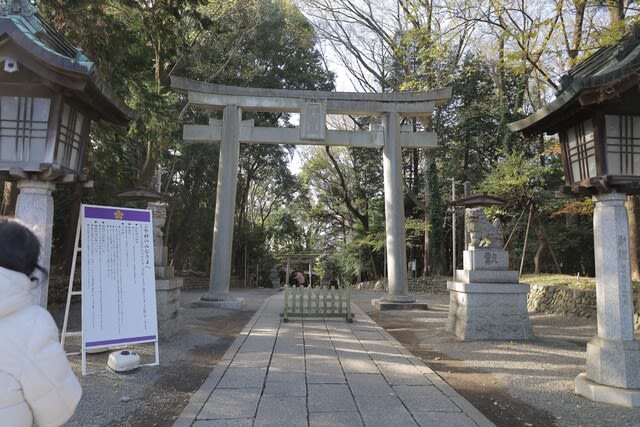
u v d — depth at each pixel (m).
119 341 5.71
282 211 37.56
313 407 4.48
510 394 5.09
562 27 10.48
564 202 16.09
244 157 28.00
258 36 23.27
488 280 8.25
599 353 4.85
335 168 27.67
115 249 5.93
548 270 20.77
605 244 4.96
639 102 4.76
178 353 6.75
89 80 4.69
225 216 12.76
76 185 5.60
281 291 22.22
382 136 13.70
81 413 4.27
